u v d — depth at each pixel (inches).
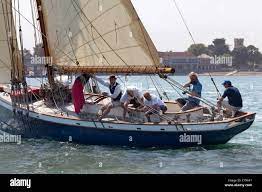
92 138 823.7
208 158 746.8
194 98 844.0
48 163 715.4
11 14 915.4
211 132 794.2
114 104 826.8
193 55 4793.3
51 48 909.2
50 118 847.1
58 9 896.9
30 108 884.0
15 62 903.1
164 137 797.2
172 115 821.2
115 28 859.4
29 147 822.5
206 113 848.9
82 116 847.7
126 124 802.2
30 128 876.6
